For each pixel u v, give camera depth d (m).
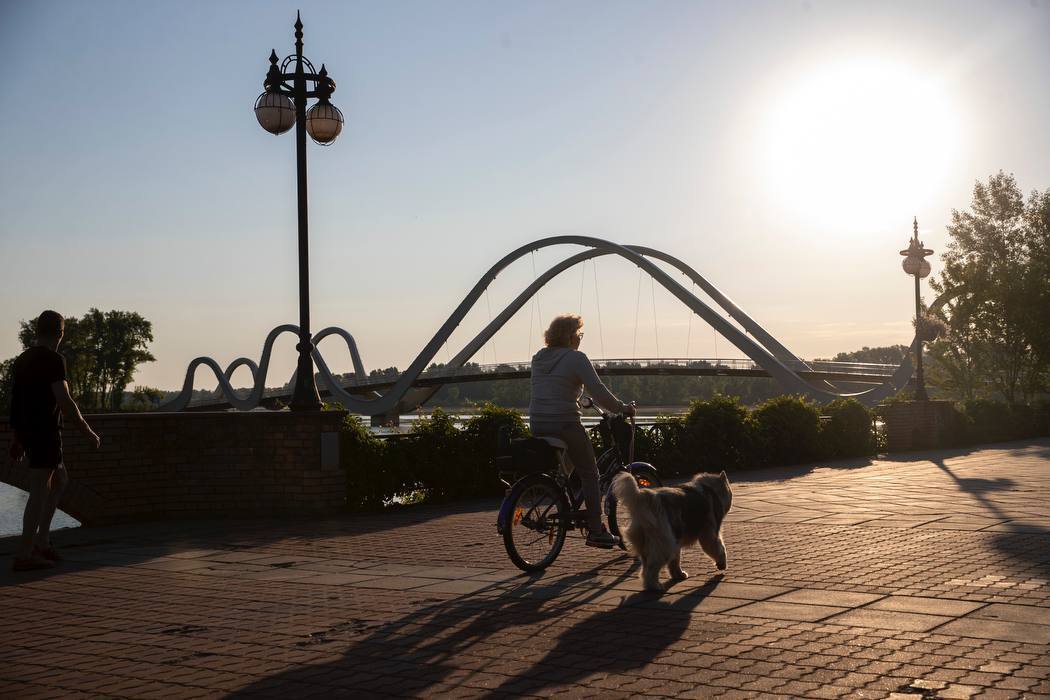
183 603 5.73
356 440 11.18
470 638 4.61
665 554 5.71
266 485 10.72
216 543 8.42
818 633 4.49
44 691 3.91
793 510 9.68
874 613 4.88
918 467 15.55
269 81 11.28
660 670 3.94
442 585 6.09
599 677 3.87
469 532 8.74
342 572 6.70
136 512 10.30
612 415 7.19
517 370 93.81
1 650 4.67
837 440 18.75
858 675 3.77
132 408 140.12
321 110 11.30
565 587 5.91
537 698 3.62
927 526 8.18
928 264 22.94
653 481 7.66
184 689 3.89
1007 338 34.62
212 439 10.73
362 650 4.45
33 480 7.10
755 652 4.18
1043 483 12.12
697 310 64.25
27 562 7.03
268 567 7.01
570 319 6.84
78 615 5.46
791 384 59.56
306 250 11.30
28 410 7.09
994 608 4.93
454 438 12.24
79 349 141.50
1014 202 38.31
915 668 3.85
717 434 15.88
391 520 9.95
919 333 22.92
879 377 77.56
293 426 10.66
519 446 6.56
